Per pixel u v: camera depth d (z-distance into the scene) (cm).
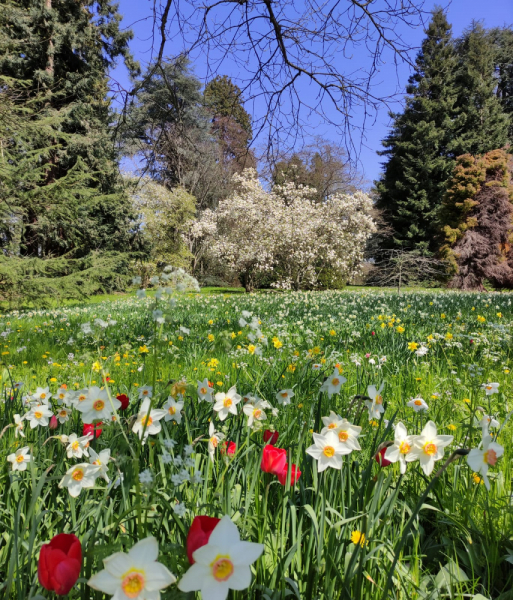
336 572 126
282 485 154
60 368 484
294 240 2256
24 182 1612
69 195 1677
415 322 765
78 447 162
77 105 1983
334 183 3122
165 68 479
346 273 2536
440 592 139
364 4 434
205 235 3120
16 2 1930
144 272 2541
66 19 2088
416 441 123
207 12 432
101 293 2358
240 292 2636
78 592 109
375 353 488
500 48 3372
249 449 172
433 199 3416
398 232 3484
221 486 155
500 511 175
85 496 158
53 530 150
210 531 91
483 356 444
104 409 132
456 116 3506
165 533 140
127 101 473
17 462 167
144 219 2688
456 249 2706
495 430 204
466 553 155
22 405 254
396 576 140
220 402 176
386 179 3709
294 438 226
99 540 126
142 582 72
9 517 153
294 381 343
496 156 2739
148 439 152
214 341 575
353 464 187
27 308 1571
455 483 180
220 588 71
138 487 113
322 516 135
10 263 1506
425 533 175
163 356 512
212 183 3134
